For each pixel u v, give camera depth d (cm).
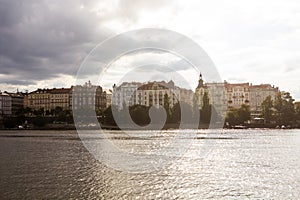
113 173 3709
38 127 16612
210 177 3531
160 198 2742
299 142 7912
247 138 9250
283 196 2812
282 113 15238
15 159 4962
